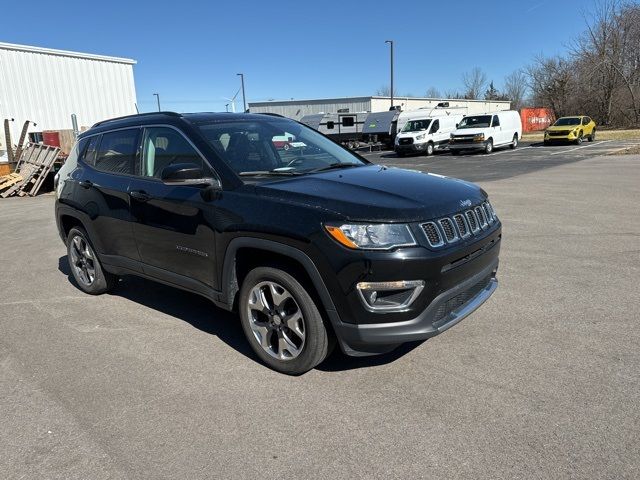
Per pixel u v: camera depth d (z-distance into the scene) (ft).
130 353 12.89
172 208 13.03
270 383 11.14
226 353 12.70
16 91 69.41
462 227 10.87
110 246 15.78
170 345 13.28
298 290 10.71
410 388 10.64
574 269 18.13
